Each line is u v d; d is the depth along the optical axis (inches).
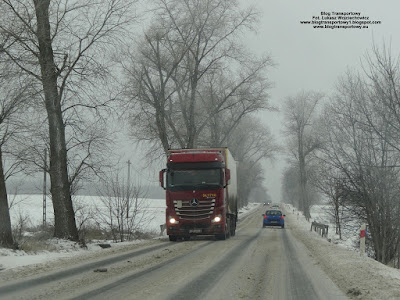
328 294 360.5
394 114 642.8
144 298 322.0
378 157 772.6
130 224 1049.5
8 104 678.5
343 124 790.5
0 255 570.9
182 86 1775.3
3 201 648.4
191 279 418.9
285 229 1732.3
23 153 777.6
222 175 968.3
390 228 810.8
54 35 741.9
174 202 963.3
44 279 408.5
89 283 388.2
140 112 1593.3
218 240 1017.5
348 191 893.2
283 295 353.1
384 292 359.6
